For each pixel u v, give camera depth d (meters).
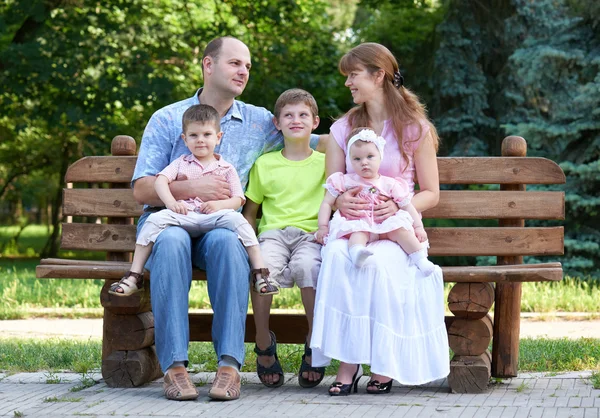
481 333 4.73
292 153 5.23
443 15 18.80
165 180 4.84
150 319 5.09
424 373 4.48
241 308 4.53
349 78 5.04
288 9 19.31
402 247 4.63
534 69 14.46
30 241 32.84
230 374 4.46
